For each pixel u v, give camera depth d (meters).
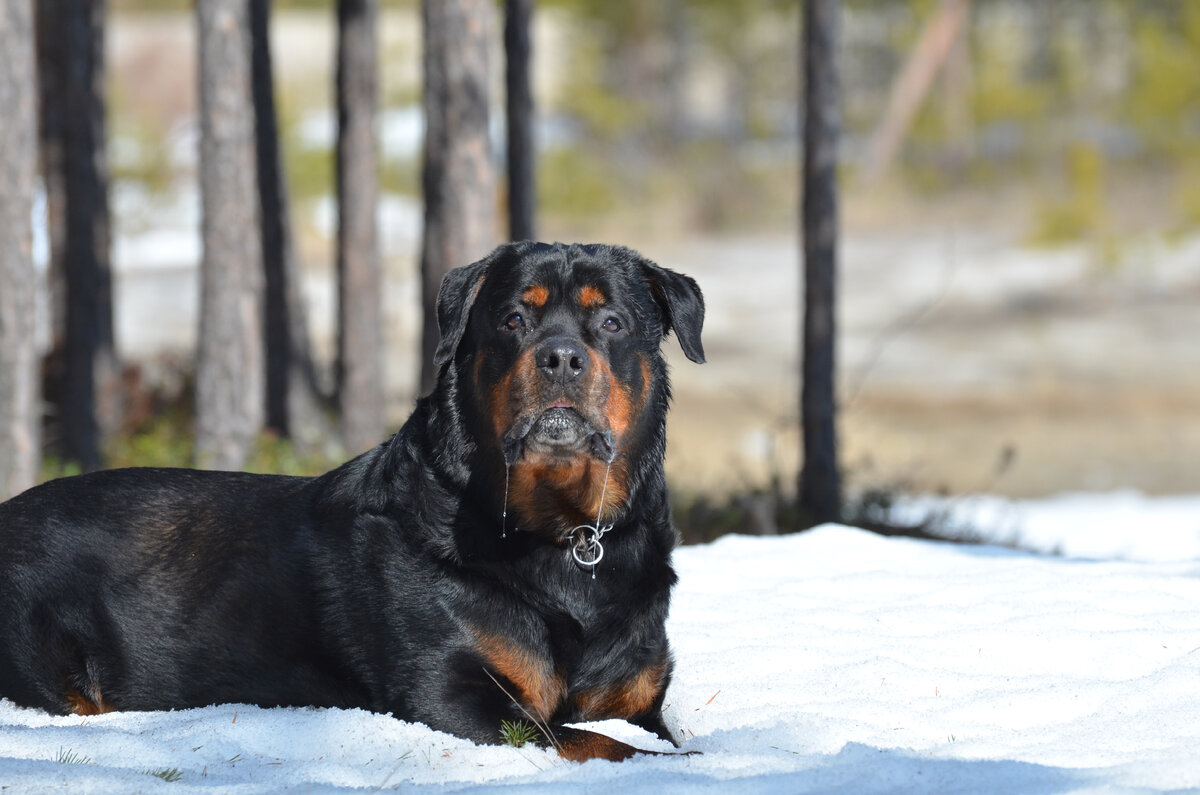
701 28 49.69
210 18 13.46
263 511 6.16
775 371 30.16
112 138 33.88
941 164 44.16
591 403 5.45
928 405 28.25
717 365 30.80
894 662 6.57
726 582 8.51
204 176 13.65
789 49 50.12
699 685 6.41
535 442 5.39
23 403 10.85
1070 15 46.84
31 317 10.91
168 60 50.59
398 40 50.50
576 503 5.57
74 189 14.99
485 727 5.48
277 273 17.25
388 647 5.65
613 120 47.44
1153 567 8.80
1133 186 40.56
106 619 6.06
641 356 5.89
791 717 5.74
